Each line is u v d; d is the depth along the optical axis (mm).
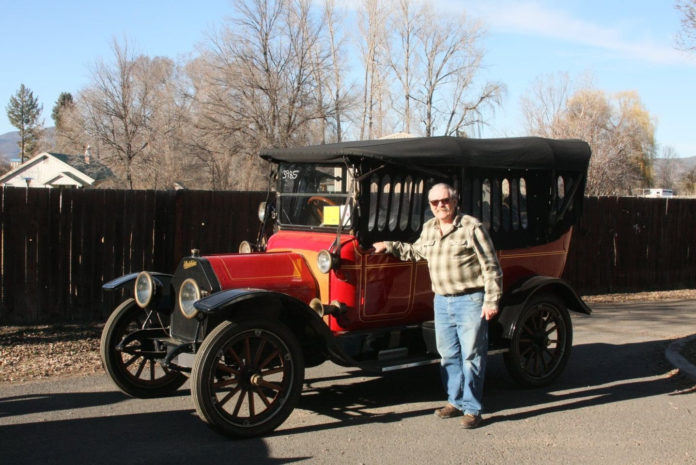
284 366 5141
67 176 40875
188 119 32344
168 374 6133
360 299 5742
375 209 5754
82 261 8914
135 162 39031
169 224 9477
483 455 4707
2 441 4859
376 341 5875
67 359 7293
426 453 4727
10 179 45125
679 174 70625
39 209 8617
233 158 30438
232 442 4906
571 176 6984
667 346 8328
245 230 10062
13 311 8539
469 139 6176
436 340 5504
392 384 6664
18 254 8523
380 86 36500
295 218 6363
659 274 14477
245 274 5461
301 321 5555
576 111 35438
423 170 5828
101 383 6477
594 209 13352
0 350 7504
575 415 5660
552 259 6918
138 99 40000
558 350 6691
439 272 5293
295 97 30219
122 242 9164
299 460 4562
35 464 4430
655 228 14336
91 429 5156
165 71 40531
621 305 12180
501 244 6453
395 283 5953
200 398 4758
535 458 4660
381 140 6230
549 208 6816
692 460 4645
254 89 29609
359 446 4852
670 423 5449
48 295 8734
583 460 4633
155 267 9406
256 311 5359
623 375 7066
